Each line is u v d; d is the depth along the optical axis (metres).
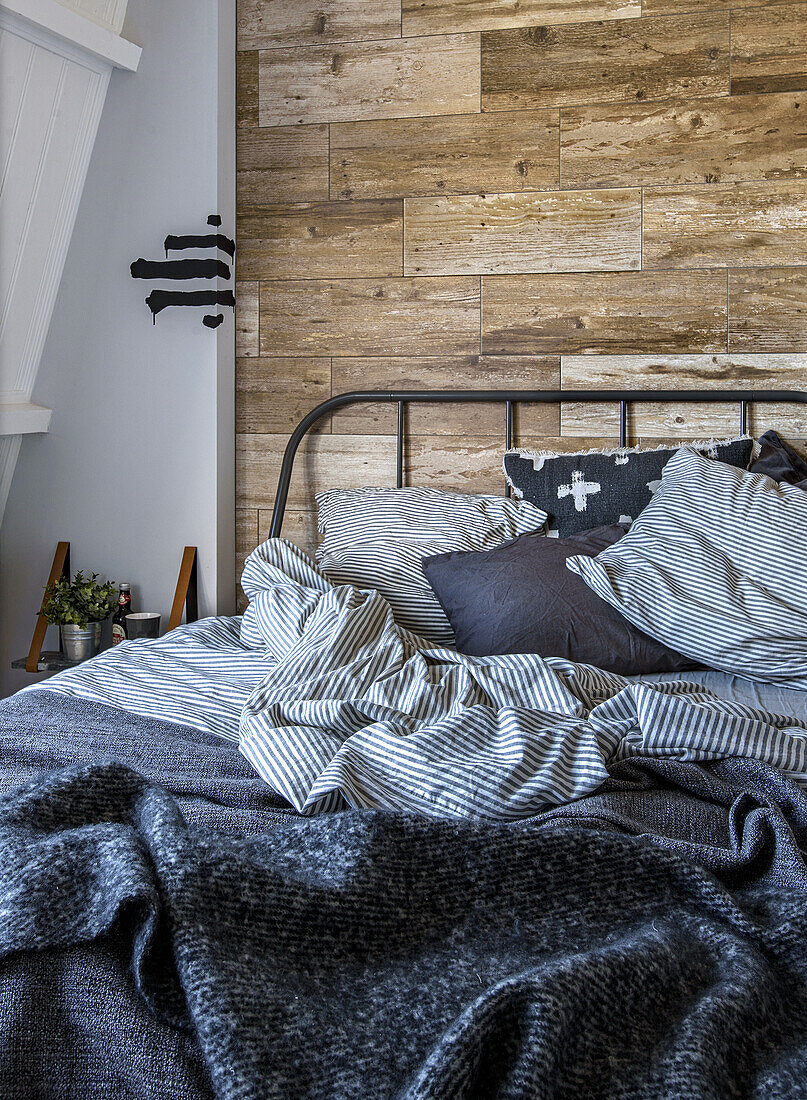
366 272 2.68
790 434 2.46
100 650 2.67
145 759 1.35
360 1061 0.70
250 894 0.83
